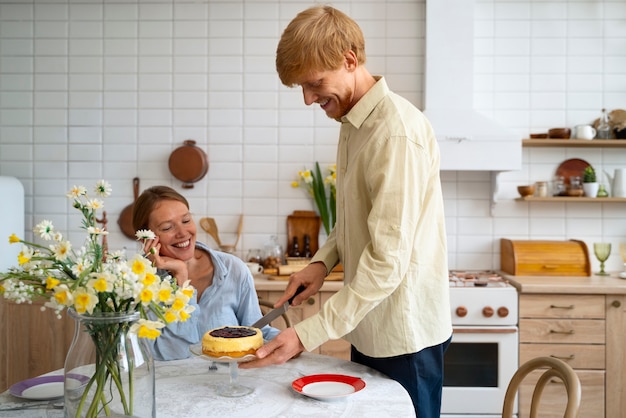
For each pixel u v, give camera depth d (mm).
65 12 3518
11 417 1267
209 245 3564
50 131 3539
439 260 1627
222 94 3523
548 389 2916
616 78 3486
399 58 3494
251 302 1923
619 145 3381
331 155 3516
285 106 3516
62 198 3547
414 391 1596
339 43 1443
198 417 1263
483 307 2938
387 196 1423
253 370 1597
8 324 3061
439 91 3332
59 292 994
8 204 3215
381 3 3490
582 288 2877
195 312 1736
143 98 3523
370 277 1398
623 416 2900
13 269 1081
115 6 3510
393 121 1477
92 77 3525
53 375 1538
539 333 2924
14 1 3518
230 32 3512
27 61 3535
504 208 3516
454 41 3328
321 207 3402
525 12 3504
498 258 3516
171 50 3516
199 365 1654
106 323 1055
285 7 3504
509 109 3518
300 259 3344
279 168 3523
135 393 1082
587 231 3492
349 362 1671
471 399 2934
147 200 1848
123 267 1015
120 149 3535
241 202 3533
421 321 1593
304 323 1380
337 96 1555
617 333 2889
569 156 3506
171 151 3533
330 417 1256
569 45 3496
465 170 3322
